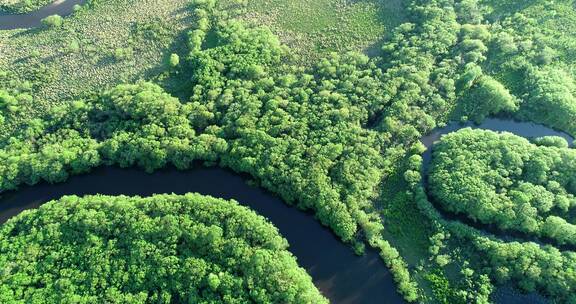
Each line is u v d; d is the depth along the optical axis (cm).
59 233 13312
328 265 13738
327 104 15950
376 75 16825
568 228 13125
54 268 12762
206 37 18588
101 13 19500
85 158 15150
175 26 18962
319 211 14088
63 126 16012
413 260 13562
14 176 14950
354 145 15038
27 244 13188
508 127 16300
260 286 12294
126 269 12625
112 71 17800
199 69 17088
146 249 12812
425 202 14162
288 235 14262
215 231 13012
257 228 13325
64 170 15238
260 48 17688
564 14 18612
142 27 18875
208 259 12769
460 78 16838
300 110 15850
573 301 12175
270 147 14988
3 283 12519
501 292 12812
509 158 14362
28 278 12569
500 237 13775
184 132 15462
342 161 14725
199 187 15288
